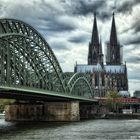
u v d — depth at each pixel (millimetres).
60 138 75812
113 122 148125
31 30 101500
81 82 189875
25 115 147625
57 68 128750
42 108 146750
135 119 186500
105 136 82000
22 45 95750
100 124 130500
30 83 99000
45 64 118062
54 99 137875
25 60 99312
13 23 87312
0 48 80625
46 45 115125
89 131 95625
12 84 84438
